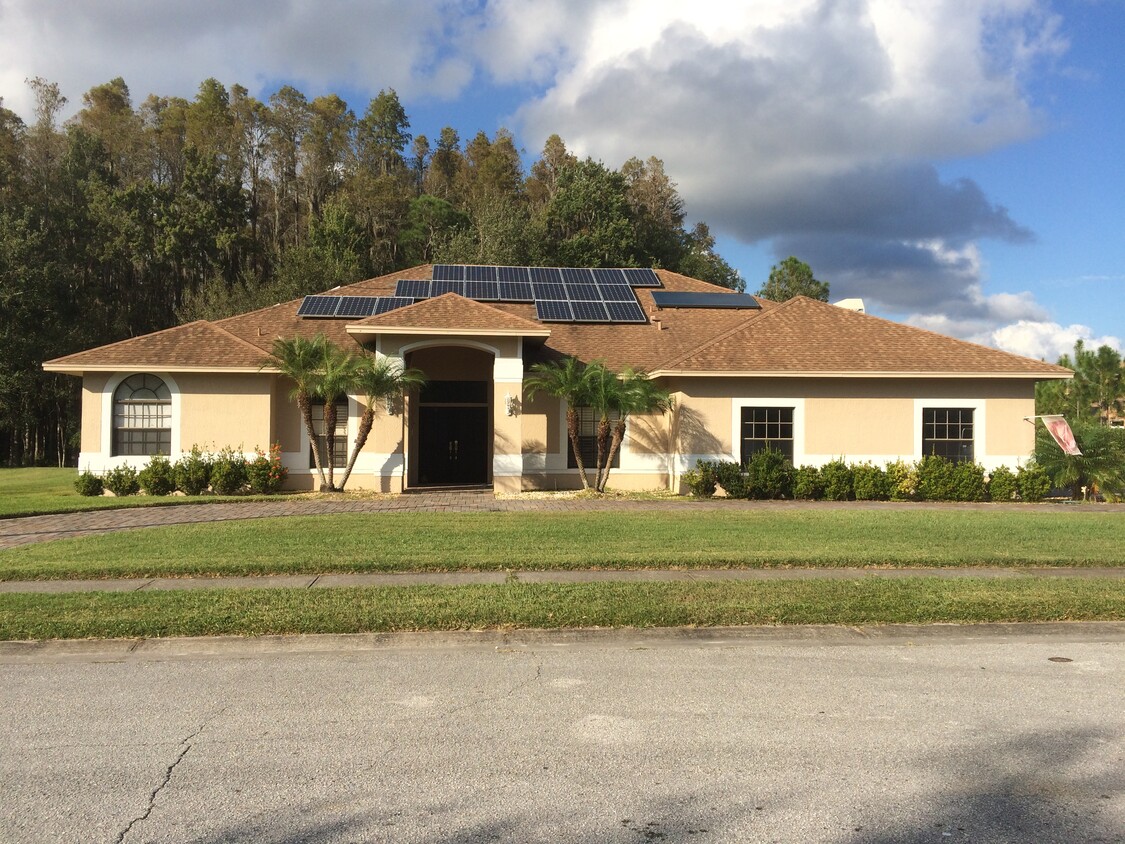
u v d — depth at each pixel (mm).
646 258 54219
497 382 21219
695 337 24750
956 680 6801
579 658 7465
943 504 19844
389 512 17016
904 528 14758
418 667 7172
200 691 6492
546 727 5641
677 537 13453
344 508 17891
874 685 6656
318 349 20594
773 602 9094
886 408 21766
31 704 6184
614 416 22781
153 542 12898
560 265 50344
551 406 22703
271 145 69000
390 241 61469
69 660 7438
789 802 4461
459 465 24781
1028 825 4203
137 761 5047
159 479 21000
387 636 8172
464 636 8180
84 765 4988
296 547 12406
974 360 21859
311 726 5680
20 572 10500
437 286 26703
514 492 21188
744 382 21500
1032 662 7375
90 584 10188
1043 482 20766
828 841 4020
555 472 22609
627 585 9914
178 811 4352
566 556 11586
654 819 4254
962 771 4902
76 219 49094
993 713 5965
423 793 4570
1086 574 10977
